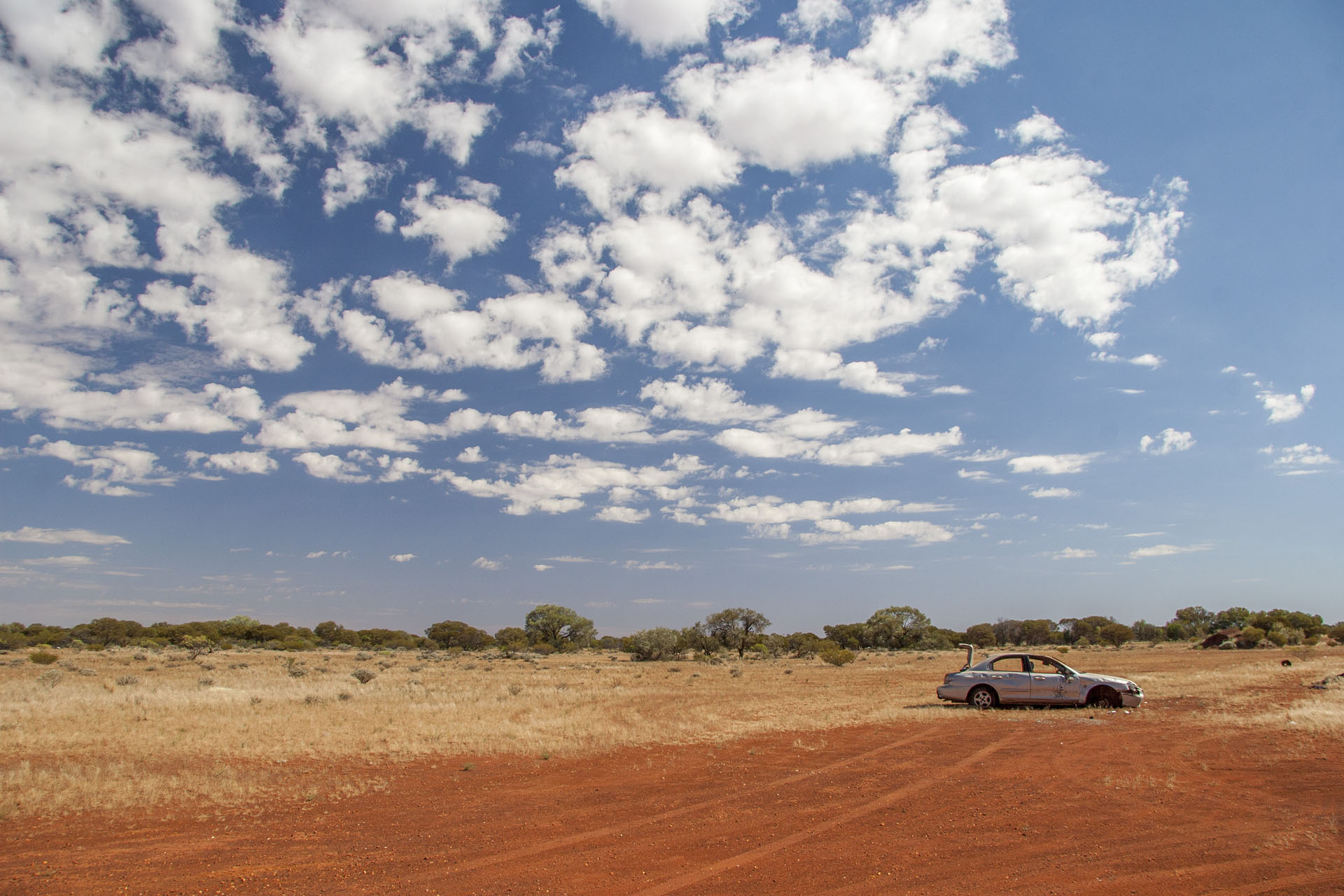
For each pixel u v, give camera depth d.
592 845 8.41
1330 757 11.86
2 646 62.69
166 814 9.69
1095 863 7.43
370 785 11.48
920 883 7.03
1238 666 38.56
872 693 27.30
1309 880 6.78
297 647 80.06
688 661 64.00
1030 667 21.45
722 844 8.38
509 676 39.72
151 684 30.22
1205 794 9.91
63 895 6.84
